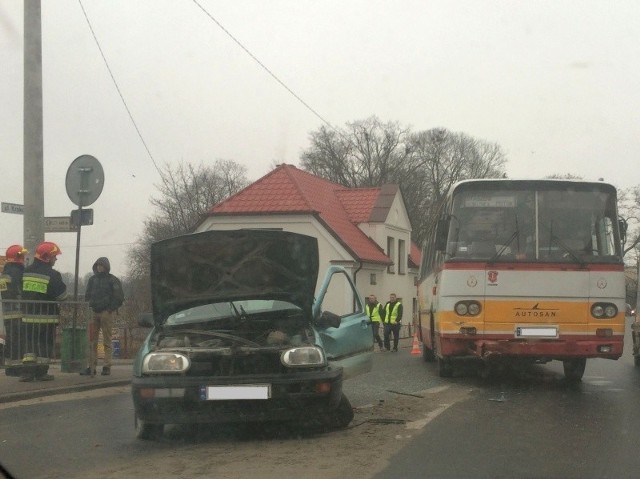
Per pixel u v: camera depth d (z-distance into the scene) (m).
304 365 6.92
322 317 7.99
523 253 10.45
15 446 6.80
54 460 6.22
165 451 6.57
